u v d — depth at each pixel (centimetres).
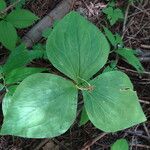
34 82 28
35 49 39
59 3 44
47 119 27
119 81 29
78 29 29
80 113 38
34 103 27
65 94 28
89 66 29
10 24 36
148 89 41
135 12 46
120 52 39
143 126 38
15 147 36
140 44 44
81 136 38
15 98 27
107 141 38
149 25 45
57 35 29
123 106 29
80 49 29
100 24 44
